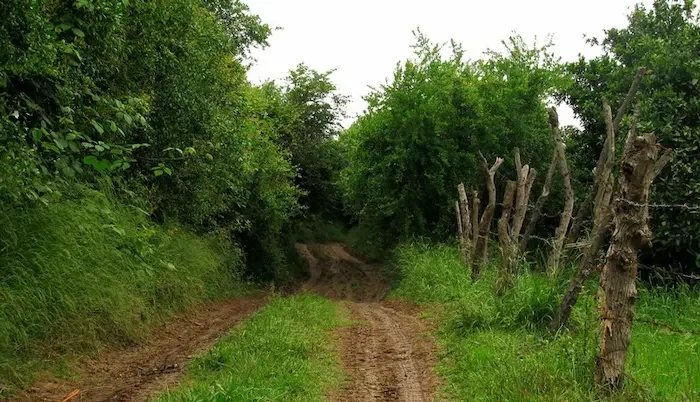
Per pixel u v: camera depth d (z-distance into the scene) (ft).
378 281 77.00
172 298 38.34
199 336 32.76
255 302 53.01
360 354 28.35
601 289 18.69
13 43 19.02
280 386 20.52
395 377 24.08
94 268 29.19
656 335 27.68
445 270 46.47
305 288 79.82
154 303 35.04
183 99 42.47
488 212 40.29
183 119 43.16
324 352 27.50
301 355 25.80
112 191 36.60
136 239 22.52
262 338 26.91
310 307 39.52
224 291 54.34
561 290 29.12
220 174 54.34
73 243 27.66
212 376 22.38
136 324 30.83
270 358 23.91
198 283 45.39
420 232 65.46
